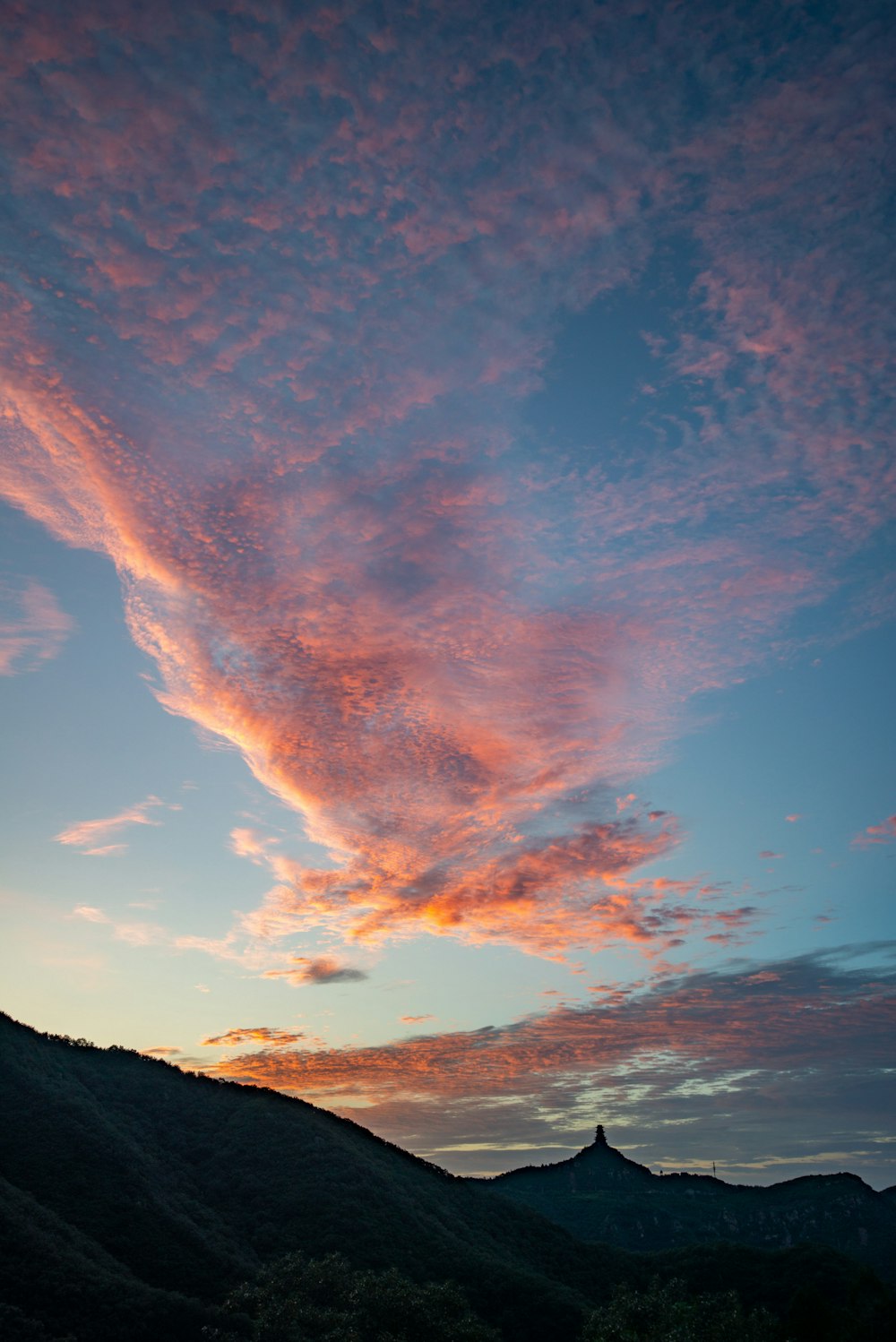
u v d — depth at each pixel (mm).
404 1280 65500
